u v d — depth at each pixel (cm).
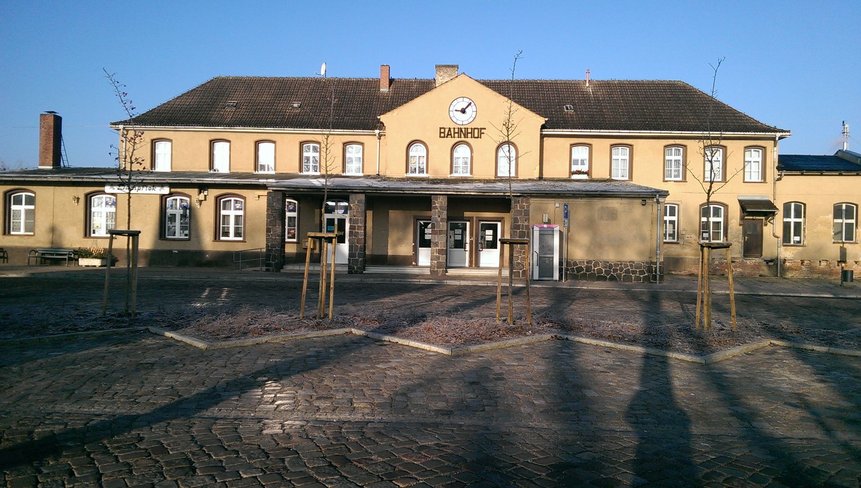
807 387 746
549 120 2966
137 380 711
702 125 2919
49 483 430
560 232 2394
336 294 1748
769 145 2878
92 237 2752
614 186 2517
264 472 457
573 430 579
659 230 2333
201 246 2748
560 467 480
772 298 1975
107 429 553
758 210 2761
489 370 789
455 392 691
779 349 977
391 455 500
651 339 999
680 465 491
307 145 2969
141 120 2961
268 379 724
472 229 2825
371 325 1084
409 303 1536
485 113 2842
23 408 608
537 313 1364
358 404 641
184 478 442
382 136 2920
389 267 2641
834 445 551
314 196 2703
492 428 580
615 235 2372
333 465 474
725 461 503
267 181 2539
